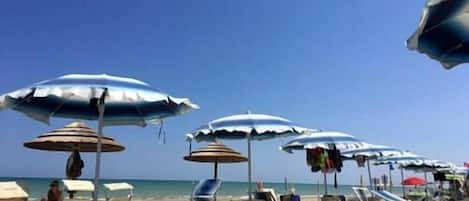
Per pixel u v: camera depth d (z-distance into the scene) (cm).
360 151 1121
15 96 456
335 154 977
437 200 1562
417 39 365
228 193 6178
